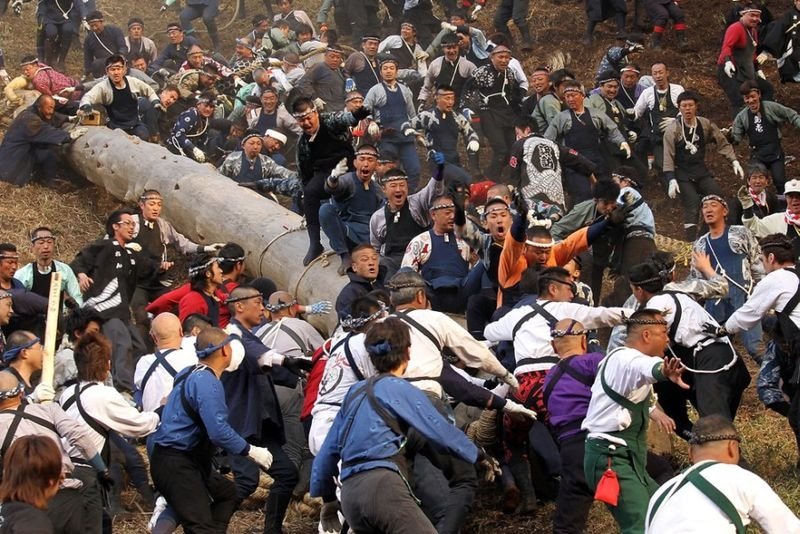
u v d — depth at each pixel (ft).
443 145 59.31
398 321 27.53
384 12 86.94
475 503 36.42
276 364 34.71
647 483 29.07
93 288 47.26
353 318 32.53
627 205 38.29
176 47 78.38
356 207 44.32
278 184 53.83
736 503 22.89
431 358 31.63
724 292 35.81
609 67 63.93
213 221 53.16
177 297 42.83
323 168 43.27
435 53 71.51
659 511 23.50
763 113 58.54
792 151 66.33
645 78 62.64
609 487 28.40
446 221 40.24
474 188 48.42
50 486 25.73
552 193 50.88
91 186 65.00
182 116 64.44
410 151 59.77
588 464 29.09
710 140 57.06
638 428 28.86
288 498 35.14
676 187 56.49
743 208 50.26
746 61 66.03
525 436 35.53
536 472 36.14
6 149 62.75
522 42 79.05
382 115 60.29
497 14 77.10
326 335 44.62
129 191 59.47
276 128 63.98
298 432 37.24
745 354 48.32
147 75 75.61
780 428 40.32
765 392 36.60
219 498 32.60
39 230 45.88
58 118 64.95
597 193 46.16
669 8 76.33
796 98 71.51
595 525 34.55
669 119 59.31
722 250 43.75
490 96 60.95
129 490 39.19
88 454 30.78
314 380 34.60
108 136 62.44
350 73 67.36
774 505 22.84
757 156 58.95
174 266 56.65
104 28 77.51
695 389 35.06
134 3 95.35
